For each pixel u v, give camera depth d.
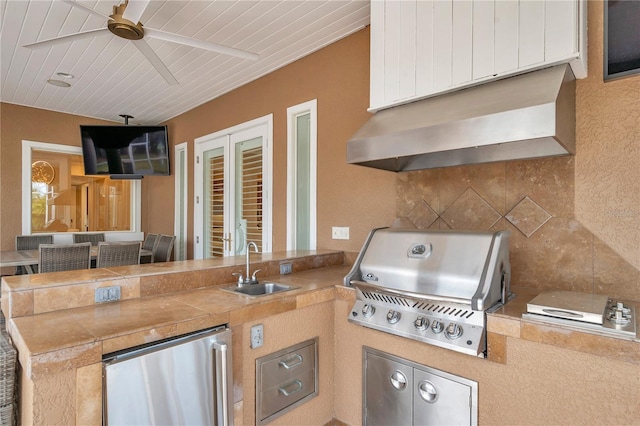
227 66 3.49
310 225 3.20
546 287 1.89
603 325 1.26
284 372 1.84
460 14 1.86
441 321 1.60
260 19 2.66
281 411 1.82
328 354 2.09
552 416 1.34
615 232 1.69
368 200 2.75
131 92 4.25
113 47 3.07
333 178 3.01
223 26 2.76
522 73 1.68
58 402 1.11
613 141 1.68
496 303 1.58
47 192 5.16
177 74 3.68
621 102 1.67
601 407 1.24
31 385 1.09
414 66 2.04
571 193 1.81
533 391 1.39
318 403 2.03
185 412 1.38
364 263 1.96
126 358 1.24
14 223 4.77
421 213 2.42
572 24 1.53
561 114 1.50
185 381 1.38
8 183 4.72
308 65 3.24
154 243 5.11
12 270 4.64
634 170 1.63
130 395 1.24
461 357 1.59
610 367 1.22
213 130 4.51
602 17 1.71
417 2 2.04
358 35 2.84
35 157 5.06
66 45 3.03
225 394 1.46
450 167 2.26
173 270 1.94
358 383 2.00
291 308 1.84
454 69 1.87
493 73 1.73
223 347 1.45
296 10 2.55
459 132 1.61
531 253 1.94
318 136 3.14
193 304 1.65
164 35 2.27
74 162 5.41
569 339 1.29
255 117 3.83
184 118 5.09
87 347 1.17
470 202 2.19
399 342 1.81
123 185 5.87
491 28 1.75
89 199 5.55
